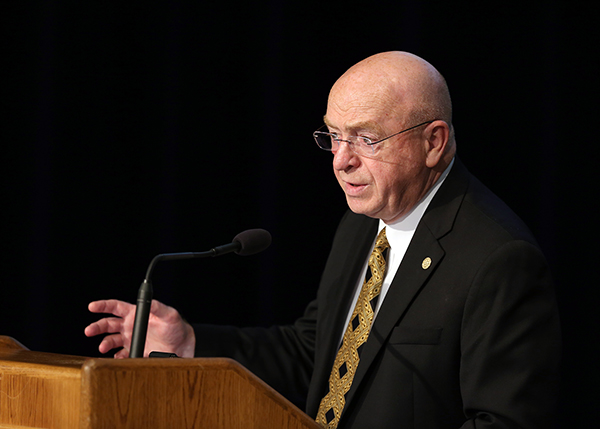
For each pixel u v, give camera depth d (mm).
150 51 12086
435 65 10500
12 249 12078
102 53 12141
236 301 12047
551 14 10008
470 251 5676
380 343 5801
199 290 12070
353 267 6816
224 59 11938
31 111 12031
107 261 12102
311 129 11547
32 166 12016
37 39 12008
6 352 4555
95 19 12148
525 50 10141
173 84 11945
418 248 5953
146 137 12102
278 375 7488
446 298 5629
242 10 11922
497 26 10281
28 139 12039
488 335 5332
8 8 12055
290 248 11641
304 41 11523
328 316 6766
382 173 5844
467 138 10367
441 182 6223
